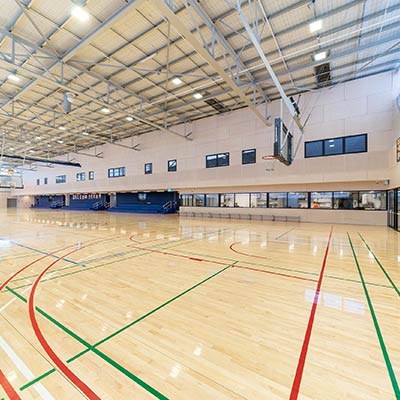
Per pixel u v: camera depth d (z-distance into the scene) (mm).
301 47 7512
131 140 18016
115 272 4059
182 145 15297
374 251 5512
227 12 6035
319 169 10820
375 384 1576
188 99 11562
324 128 10656
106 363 1785
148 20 6293
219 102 12164
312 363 1782
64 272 4062
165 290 3248
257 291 3199
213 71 8812
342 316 2504
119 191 19172
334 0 5742
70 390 1535
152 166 16797
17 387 1566
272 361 1805
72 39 6715
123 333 2195
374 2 5789
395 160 8492
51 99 10914
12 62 6484
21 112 12359
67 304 2812
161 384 1580
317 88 10664
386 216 9906
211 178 14078
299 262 4641
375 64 8875
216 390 1530
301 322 2387
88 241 7023
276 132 6805
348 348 1962
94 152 20656
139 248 6027
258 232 8594
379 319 2438
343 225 10383
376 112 9609
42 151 22281
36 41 6754
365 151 9836
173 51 7629
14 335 2160
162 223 11766
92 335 2162
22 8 5375
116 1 5465
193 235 8039
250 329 2262
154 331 2229
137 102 11586
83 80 9305
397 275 3826
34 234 8398
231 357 1854
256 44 5430
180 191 16328
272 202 12672
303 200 11805
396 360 1812
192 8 5742
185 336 2145
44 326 2316
